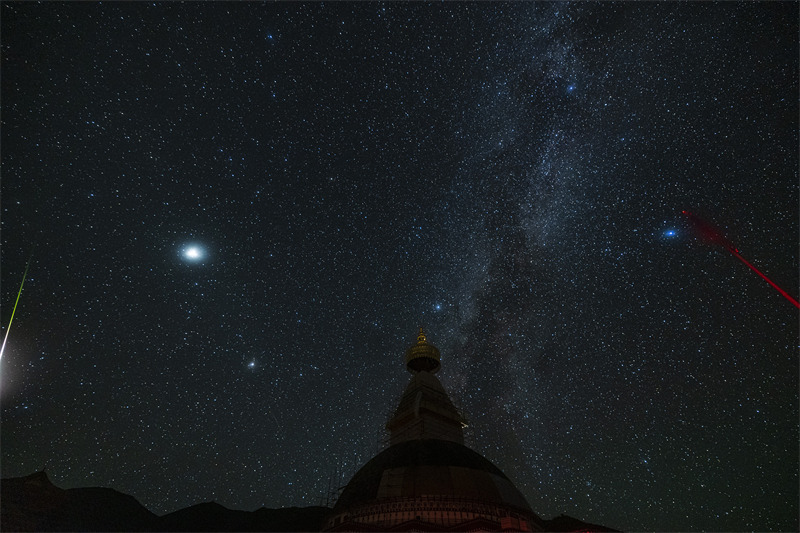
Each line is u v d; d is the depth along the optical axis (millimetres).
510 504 32219
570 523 39594
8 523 31750
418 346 53844
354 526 30578
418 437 42594
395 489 32500
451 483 32438
